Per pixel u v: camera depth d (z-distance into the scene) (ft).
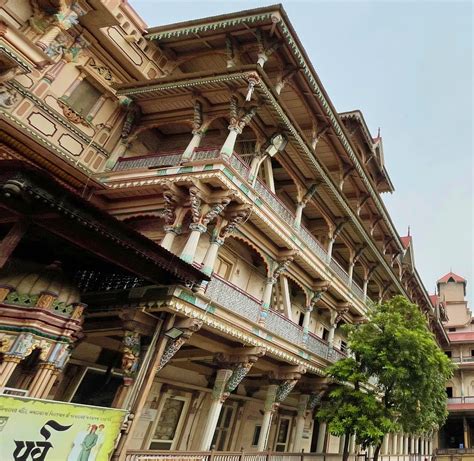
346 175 62.59
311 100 50.65
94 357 37.96
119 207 42.19
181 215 37.32
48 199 21.59
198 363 46.65
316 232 65.16
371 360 49.60
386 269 76.74
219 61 52.95
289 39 44.47
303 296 63.05
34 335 23.53
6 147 35.50
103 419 24.47
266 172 45.62
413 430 50.67
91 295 33.81
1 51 30.99
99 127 47.50
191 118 45.78
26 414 19.49
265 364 47.80
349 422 45.68
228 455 35.91
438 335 125.90
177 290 30.01
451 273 169.07
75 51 45.03
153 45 53.11
